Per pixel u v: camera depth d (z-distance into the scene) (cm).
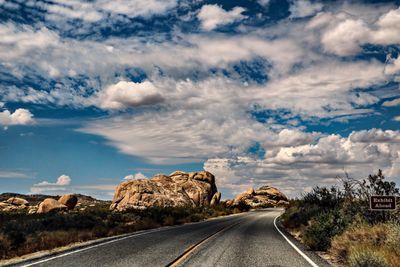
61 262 979
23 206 6619
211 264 973
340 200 2189
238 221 3325
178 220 3158
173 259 1041
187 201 5244
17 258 1130
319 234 1346
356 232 1169
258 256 1145
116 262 982
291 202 5153
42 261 995
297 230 2264
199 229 2291
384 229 1114
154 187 5109
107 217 2753
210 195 6500
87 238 1681
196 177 6669
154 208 3472
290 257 1139
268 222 3195
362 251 936
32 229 1820
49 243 1408
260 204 9231
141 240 1571
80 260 1013
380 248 966
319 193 2377
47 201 4531
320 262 1051
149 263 970
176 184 5653
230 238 1702
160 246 1349
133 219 2931
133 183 5053
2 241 1305
